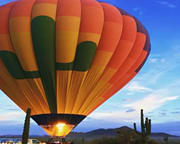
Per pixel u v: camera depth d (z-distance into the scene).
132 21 24.66
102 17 22.64
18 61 23.03
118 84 25.30
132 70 25.70
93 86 23.78
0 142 28.27
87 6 22.62
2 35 22.53
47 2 22.39
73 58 22.38
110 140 28.91
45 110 24.05
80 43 22.00
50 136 24.86
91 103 24.64
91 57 22.55
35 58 22.53
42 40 21.75
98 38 22.30
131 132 27.78
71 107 23.94
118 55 23.44
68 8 22.08
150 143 26.45
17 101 24.56
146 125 26.28
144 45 25.52
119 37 23.22
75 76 22.95
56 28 21.73
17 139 29.08
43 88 23.34
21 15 22.22
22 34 21.98
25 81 23.36
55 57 22.38
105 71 23.59
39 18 21.73
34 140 27.61
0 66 23.55
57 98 23.55
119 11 24.53
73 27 21.70
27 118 21.56
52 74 22.73
